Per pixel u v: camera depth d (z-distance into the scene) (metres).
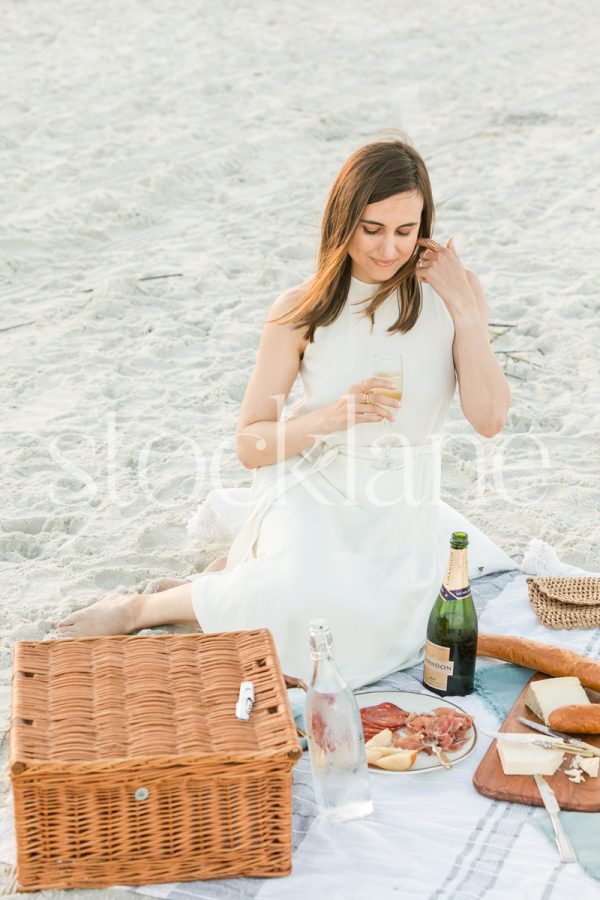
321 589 3.18
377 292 3.35
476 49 13.09
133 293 6.72
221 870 2.48
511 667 3.29
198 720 2.52
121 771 2.36
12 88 10.73
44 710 2.54
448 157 9.45
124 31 13.13
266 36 13.22
